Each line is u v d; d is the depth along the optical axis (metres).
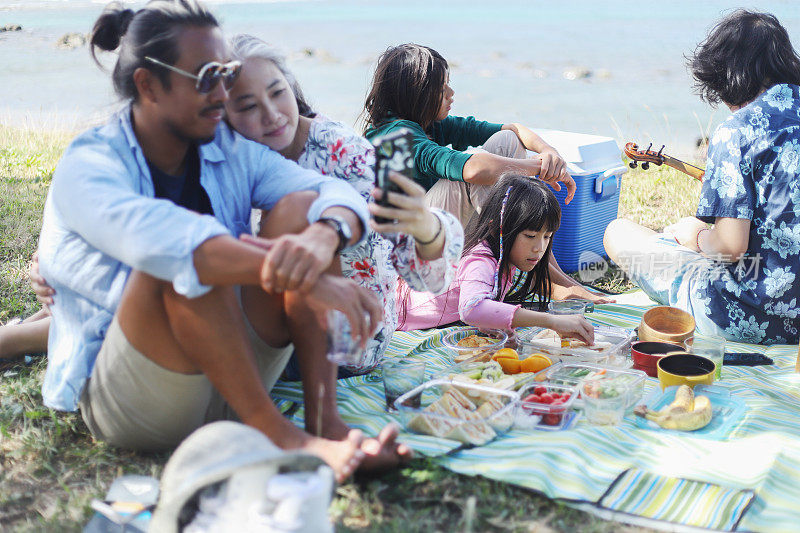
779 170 3.43
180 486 1.70
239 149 2.65
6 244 4.53
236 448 1.79
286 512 1.64
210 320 2.11
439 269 2.60
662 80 16.20
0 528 2.17
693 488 2.30
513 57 20.08
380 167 2.36
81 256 2.40
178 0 2.29
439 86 3.96
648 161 4.73
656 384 3.14
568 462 2.41
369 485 2.27
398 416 2.77
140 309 2.16
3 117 10.91
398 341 3.69
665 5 29.66
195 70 2.27
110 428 2.46
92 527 2.04
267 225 2.44
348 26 26.64
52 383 2.54
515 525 2.12
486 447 2.52
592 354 3.26
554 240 4.61
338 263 2.44
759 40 3.50
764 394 3.06
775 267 3.53
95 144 2.36
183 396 2.29
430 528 2.09
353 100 14.24
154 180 2.49
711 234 3.62
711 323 3.71
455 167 3.86
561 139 4.77
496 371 3.00
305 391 2.40
